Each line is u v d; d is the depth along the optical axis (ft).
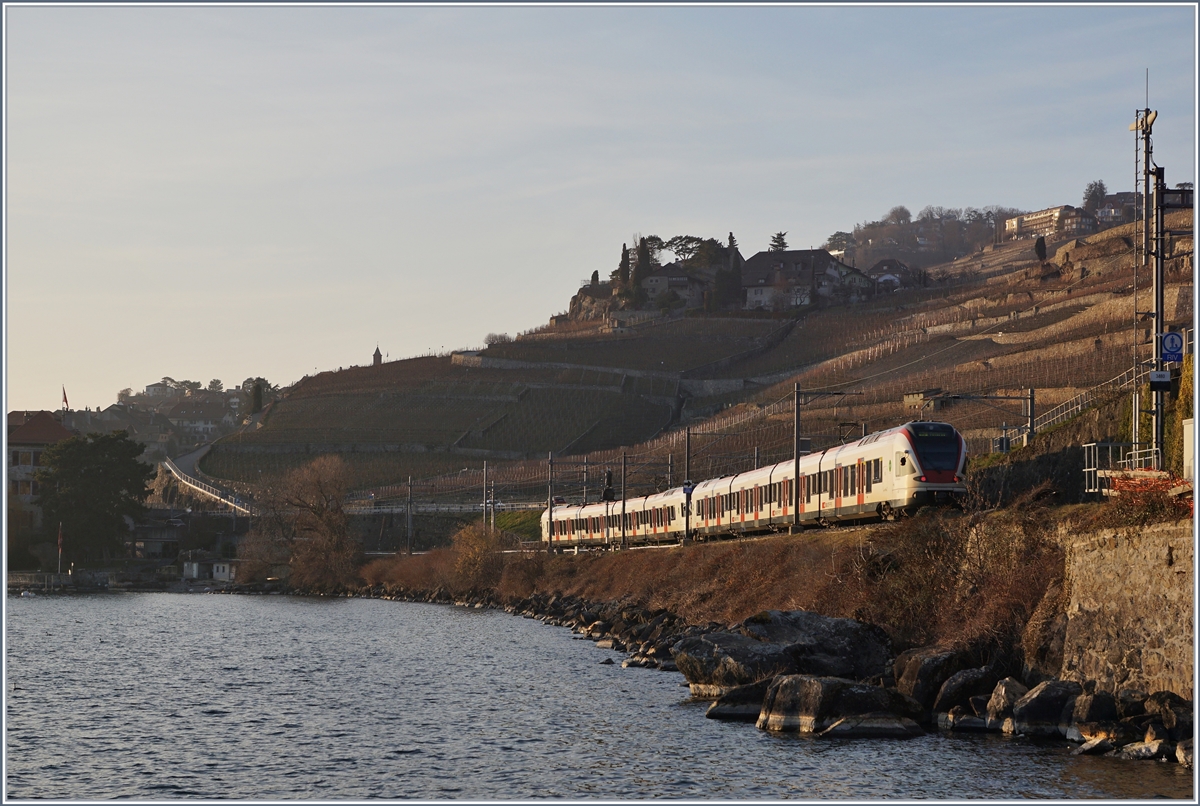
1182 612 104.27
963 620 141.59
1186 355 170.50
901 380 532.73
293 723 145.18
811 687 124.88
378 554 500.74
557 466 580.30
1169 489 111.45
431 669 196.95
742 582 214.48
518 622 294.46
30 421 564.30
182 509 605.73
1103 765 102.83
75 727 144.25
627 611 243.40
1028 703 115.34
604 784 107.76
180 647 243.19
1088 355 455.63
